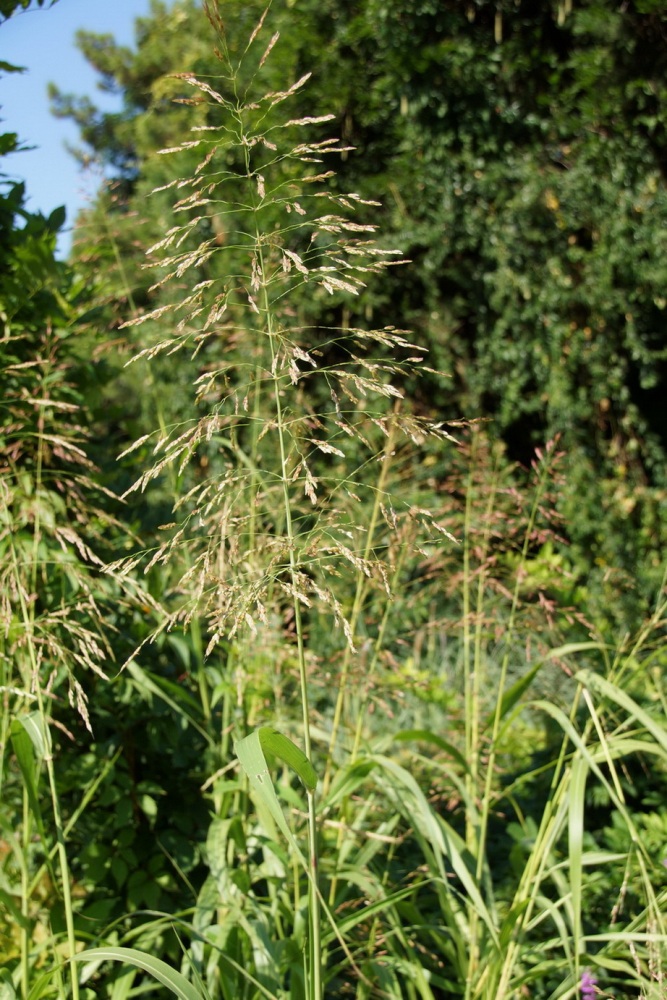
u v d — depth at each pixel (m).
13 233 2.72
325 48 6.89
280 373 1.78
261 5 7.05
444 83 6.70
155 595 2.71
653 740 2.80
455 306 6.90
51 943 2.18
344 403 5.78
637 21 6.33
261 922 2.26
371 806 2.75
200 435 1.72
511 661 4.75
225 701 2.69
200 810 2.71
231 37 7.20
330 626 3.52
